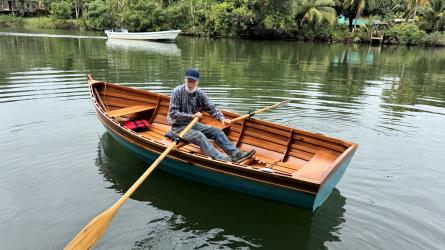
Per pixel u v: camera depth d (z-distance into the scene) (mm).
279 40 37219
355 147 4762
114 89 7465
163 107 6988
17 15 47812
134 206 4672
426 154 6246
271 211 4750
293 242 4113
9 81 11203
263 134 5875
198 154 5043
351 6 37438
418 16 40562
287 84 12133
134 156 6141
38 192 4785
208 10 36969
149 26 37656
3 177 5109
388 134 7199
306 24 37000
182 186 5270
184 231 4234
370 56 23797
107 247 3848
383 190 5035
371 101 9977
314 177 4340
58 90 10023
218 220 4504
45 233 4000
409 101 10141
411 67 18406
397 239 4035
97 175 5348
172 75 12906
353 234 4141
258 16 35625
